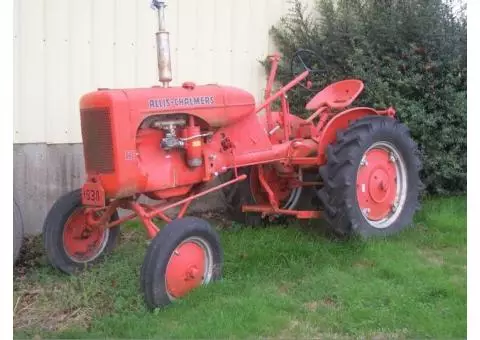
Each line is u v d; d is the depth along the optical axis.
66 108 5.22
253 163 4.45
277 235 4.88
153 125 3.82
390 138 4.74
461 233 4.87
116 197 3.69
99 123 3.67
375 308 3.46
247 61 6.13
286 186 5.18
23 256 4.61
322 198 4.56
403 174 4.93
